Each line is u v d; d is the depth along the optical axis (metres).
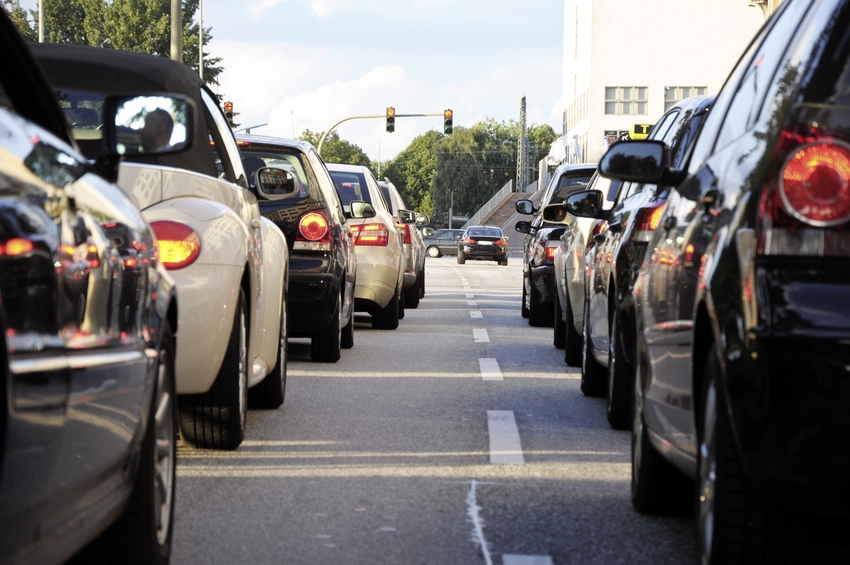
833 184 4.51
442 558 6.28
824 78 4.72
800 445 4.40
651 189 9.47
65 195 4.43
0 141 3.90
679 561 6.26
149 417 5.41
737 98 6.23
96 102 9.02
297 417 11.00
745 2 106.06
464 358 16.53
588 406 12.03
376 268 20.61
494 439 9.94
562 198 20.09
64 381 4.11
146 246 5.69
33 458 3.78
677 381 5.97
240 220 8.90
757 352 4.45
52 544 4.07
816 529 4.73
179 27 36.12
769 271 4.52
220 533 6.75
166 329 6.02
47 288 4.04
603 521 7.12
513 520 7.13
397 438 9.95
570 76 125.38
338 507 7.42
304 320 14.92
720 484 4.79
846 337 4.37
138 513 5.28
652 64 106.69
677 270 6.12
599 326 11.65
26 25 78.19
